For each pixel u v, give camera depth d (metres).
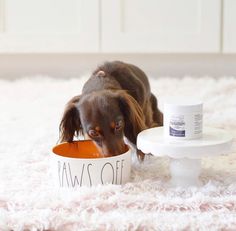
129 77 1.30
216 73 2.33
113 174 1.10
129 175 1.15
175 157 1.05
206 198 1.02
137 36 2.24
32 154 1.35
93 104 1.13
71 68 2.38
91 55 2.35
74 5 2.24
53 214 0.98
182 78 2.27
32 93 2.07
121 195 1.03
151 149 1.06
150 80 2.17
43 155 1.35
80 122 1.17
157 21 2.23
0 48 2.29
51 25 2.27
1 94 2.07
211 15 2.19
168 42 2.24
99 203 1.01
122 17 2.23
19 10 2.26
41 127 1.61
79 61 2.36
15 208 1.02
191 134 1.08
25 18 2.27
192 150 1.04
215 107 1.79
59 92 2.07
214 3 2.18
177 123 1.07
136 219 0.95
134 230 0.94
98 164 1.08
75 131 1.21
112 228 0.94
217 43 2.22
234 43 2.21
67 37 2.26
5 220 0.97
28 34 2.28
